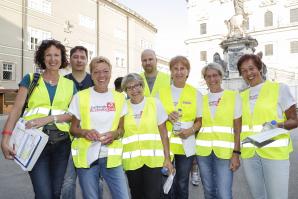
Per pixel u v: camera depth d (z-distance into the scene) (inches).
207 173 141.7
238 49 605.9
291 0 1496.1
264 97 124.8
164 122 133.6
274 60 1545.3
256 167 125.1
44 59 121.4
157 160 127.7
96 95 123.4
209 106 145.5
